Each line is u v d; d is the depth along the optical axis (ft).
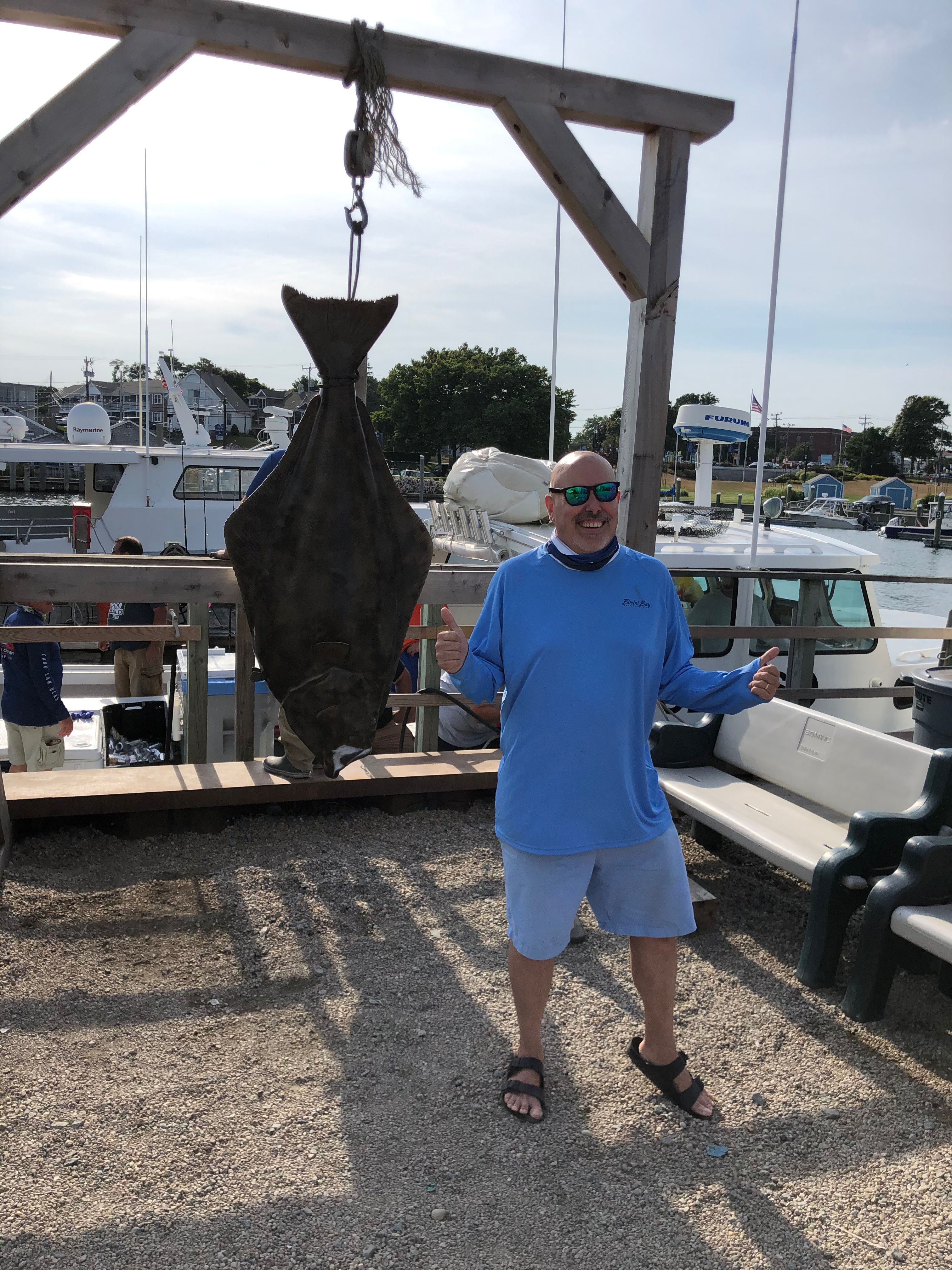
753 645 23.39
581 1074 10.14
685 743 16.47
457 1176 8.60
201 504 46.16
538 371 275.39
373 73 11.19
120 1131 8.97
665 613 9.15
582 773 8.69
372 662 9.33
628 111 13.60
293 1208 8.14
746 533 26.55
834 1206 8.36
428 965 12.20
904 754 12.80
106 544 45.42
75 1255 7.54
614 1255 7.77
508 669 8.98
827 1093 9.95
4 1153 8.59
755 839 13.07
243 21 11.29
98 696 28.53
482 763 17.46
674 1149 9.05
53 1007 10.93
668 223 14.34
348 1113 9.37
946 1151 9.07
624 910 9.26
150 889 13.92
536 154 13.55
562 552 8.91
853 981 11.32
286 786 15.81
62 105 11.24
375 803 17.28
